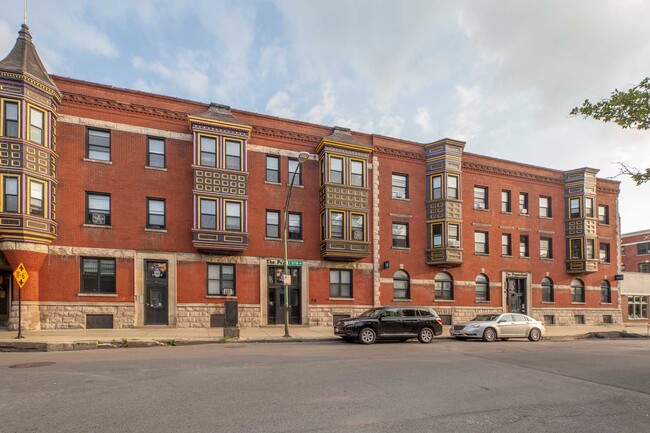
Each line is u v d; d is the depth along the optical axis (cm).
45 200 1791
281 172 2353
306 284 2331
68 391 767
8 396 731
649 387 883
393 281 2548
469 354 1353
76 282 1902
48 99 1819
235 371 974
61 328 1855
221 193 2123
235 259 2202
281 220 2333
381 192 2570
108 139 2033
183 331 1909
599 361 1233
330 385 839
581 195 3111
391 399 739
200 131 2112
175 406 676
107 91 2028
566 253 3141
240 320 2173
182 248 2100
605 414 677
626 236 5066
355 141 2472
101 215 1984
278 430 568
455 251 2603
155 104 2114
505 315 1983
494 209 2894
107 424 586
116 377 894
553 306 3030
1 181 1677
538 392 818
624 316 3366
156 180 2086
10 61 1752
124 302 1972
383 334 1692
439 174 2661
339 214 2378
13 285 1827
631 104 763
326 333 1961
